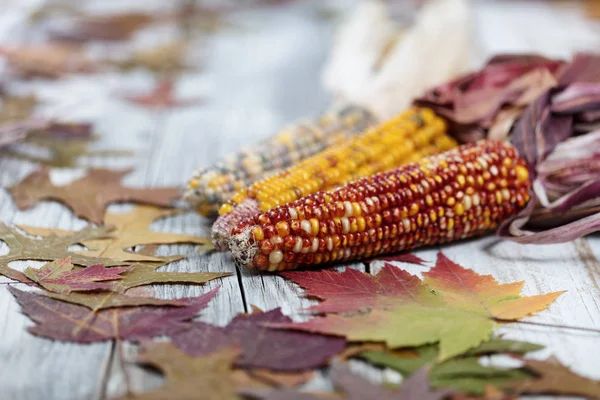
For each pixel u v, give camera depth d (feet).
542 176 2.12
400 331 1.75
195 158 2.47
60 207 2.17
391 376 1.70
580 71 2.25
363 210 1.91
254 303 1.85
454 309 1.81
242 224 1.87
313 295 1.85
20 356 1.71
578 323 1.82
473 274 1.91
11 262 1.94
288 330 1.76
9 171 2.34
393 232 1.94
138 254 1.98
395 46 2.94
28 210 2.15
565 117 2.17
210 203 2.07
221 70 3.24
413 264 1.98
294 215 1.87
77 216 2.13
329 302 1.82
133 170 2.38
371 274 1.93
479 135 2.23
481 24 3.89
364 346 1.73
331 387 1.67
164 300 1.82
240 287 1.89
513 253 2.04
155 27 3.91
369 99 2.70
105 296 1.83
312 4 4.58
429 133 2.20
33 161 2.39
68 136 2.55
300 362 1.70
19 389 1.66
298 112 2.81
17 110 2.67
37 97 2.80
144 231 2.07
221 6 4.46
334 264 1.96
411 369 1.70
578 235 1.99
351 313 1.80
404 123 2.20
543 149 2.11
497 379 1.69
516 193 2.04
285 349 1.72
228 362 1.68
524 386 1.67
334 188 1.96
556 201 2.07
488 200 2.02
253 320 1.78
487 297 1.85
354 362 1.72
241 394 1.64
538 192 2.08
